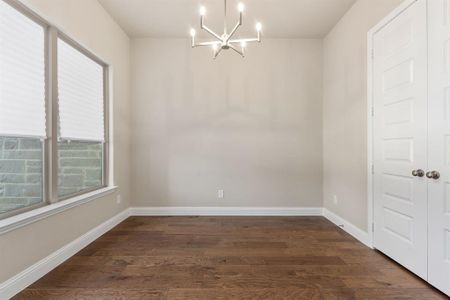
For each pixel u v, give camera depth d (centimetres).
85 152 299
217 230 332
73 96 274
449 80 178
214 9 321
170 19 347
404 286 199
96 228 301
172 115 405
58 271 220
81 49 287
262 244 285
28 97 210
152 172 405
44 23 227
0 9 185
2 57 186
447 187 180
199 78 403
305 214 404
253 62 403
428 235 196
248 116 405
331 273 219
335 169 361
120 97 370
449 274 179
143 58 402
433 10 190
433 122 191
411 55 212
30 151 216
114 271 221
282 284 202
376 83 261
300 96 405
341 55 341
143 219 382
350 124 317
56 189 239
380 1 254
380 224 257
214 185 406
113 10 324
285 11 326
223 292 191
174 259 246
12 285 182
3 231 172
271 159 405
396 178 232
